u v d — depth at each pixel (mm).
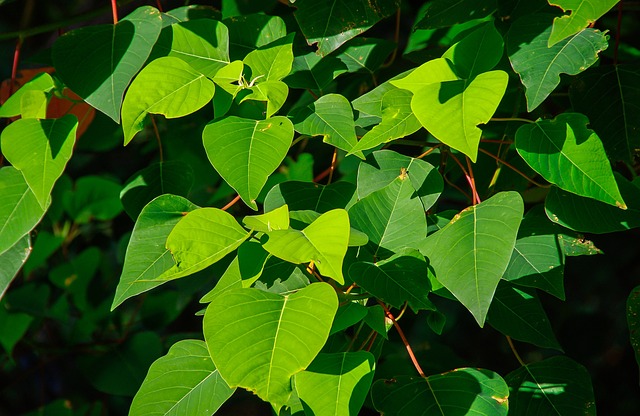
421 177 947
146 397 898
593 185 882
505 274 946
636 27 1319
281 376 798
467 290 844
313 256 822
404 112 891
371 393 896
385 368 1145
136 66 947
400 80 887
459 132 837
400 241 915
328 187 974
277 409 793
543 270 941
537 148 897
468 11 1039
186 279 1236
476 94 846
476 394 886
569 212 939
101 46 957
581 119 900
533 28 934
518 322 977
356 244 858
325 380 849
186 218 861
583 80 1001
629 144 985
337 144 919
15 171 978
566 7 858
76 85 945
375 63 1063
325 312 816
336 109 938
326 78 1025
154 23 965
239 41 1021
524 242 956
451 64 890
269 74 947
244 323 816
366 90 1168
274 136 890
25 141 944
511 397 975
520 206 865
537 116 1078
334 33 998
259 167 875
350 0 1003
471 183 958
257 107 973
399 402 890
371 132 887
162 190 1030
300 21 1000
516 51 926
